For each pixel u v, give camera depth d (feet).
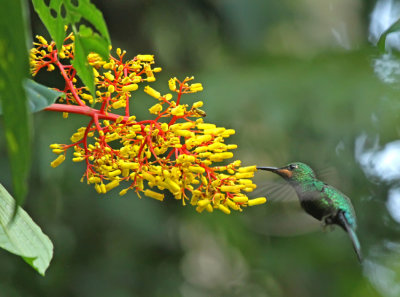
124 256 36.70
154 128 13.39
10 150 6.63
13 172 6.64
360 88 34.76
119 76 13.88
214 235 38.81
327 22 44.09
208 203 13.16
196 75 36.58
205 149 13.01
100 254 36.17
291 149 36.40
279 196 18.89
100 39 11.65
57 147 13.64
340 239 39.83
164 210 37.14
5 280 32.71
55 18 12.20
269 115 34.27
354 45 40.50
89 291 34.76
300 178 19.08
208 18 37.91
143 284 36.73
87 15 11.23
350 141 37.11
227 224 37.17
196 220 37.29
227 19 37.09
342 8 44.16
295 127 35.12
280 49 42.19
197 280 43.42
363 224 39.58
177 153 13.26
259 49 38.70
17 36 6.52
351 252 39.60
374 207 39.52
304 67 36.70
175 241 39.01
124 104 13.58
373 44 38.47
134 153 13.29
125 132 13.39
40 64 14.02
